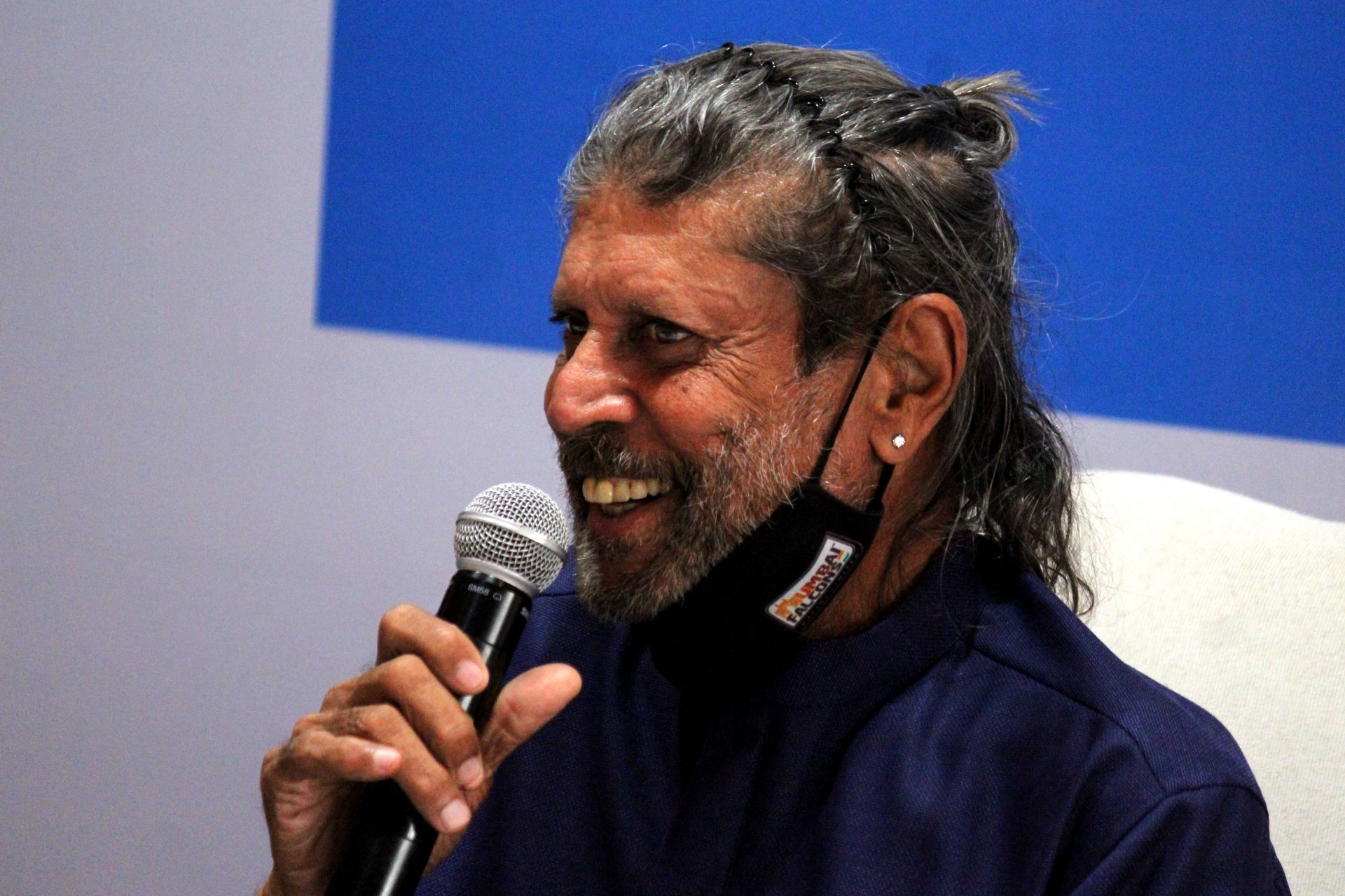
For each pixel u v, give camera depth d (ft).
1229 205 20.02
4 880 21.52
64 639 21.56
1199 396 20.33
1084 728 7.97
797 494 7.88
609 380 7.77
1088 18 19.71
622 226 7.77
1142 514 12.41
